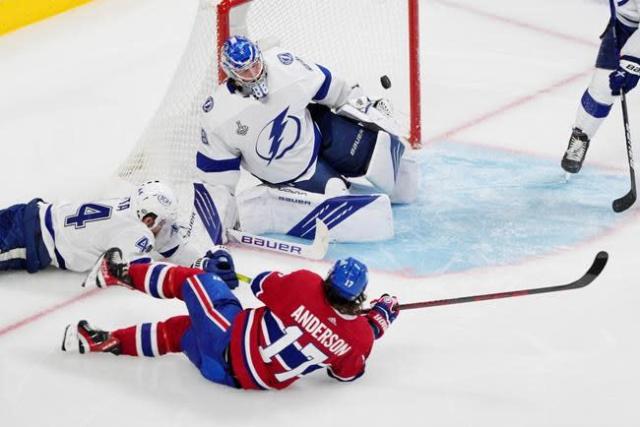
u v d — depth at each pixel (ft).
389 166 67.62
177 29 99.71
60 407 53.21
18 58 95.25
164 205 60.23
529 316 58.80
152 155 71.51
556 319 58.44
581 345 56.29
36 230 62.95
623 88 68.13
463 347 56.59
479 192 71.56
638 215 67.97
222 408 52.49
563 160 71.77
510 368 54.85
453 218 68.69
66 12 103.55
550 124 80.69
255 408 52.42
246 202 67.10
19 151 80.59
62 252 62.85
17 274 64.54
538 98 85.05
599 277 61.82
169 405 52.90
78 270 63.52
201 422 51.65
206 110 63.87
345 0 92.58
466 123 81.46
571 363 55.01
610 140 77.61
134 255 59.62
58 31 99.96
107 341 55.88
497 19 100.07
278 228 67.87
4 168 78.33
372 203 65.67
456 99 85.20
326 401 52.85
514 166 74.84
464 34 97.25
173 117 70.79
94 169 77.92
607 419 51.06
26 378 55.42
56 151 80.48
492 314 59.11
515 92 86.12
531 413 51.60
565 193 71.05
